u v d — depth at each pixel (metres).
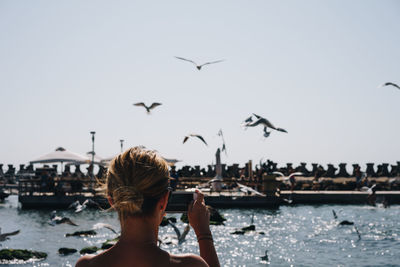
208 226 1.65
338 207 31.72
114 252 1.43
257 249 16.03
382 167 43.03
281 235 19.05
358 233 18.48
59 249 15.18
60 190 31.39
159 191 1.45
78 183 32.03
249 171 36.44
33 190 31.73
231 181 34.25
